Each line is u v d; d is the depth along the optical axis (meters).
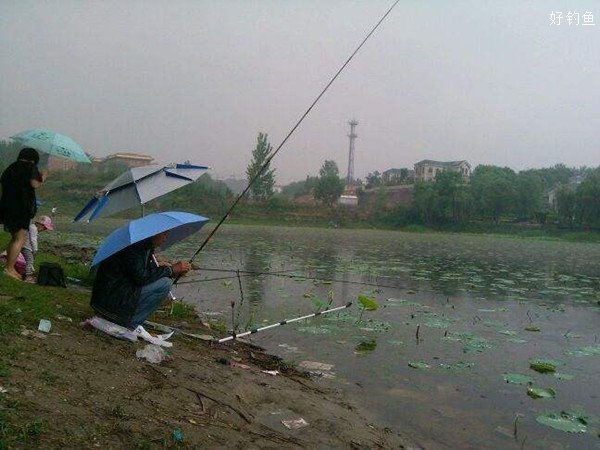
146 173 8.05
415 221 56.59
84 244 17.20
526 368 6.47
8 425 2.88
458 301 10.97
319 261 17.17
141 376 4.24
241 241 26.06
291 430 4.07
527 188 55.50
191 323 7.61
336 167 91.62
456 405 5.20
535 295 12.09
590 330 8.63
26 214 6.70
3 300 5.34
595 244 43.66
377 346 7.24
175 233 6.11
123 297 5.03
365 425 4.47
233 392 4.55
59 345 4.36
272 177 59.34
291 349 6.94
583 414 5.02
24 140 7.16
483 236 49.25
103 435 3.11
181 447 3.23
